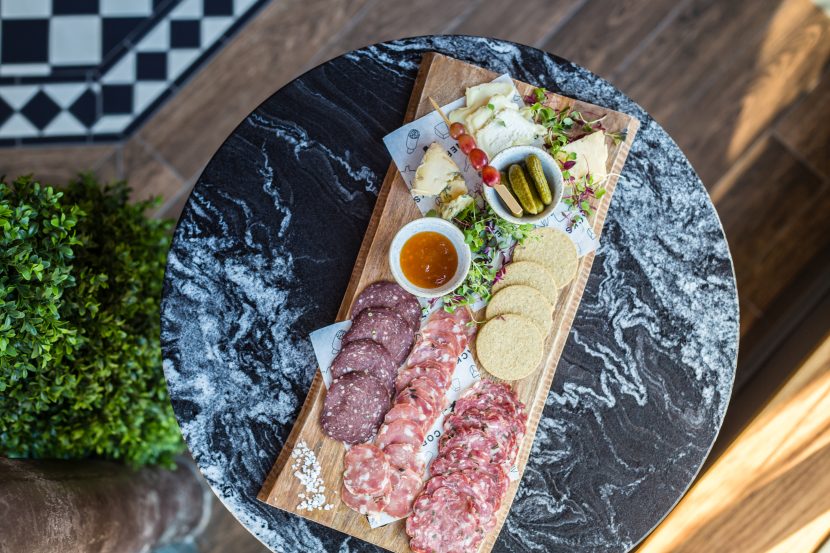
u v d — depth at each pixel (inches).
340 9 60.7
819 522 47.0
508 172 42.8
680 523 47.9
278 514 44.5
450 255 43.4
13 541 39.0
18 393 43.8
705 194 45.3
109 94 61.0
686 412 45.4
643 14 60.0
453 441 43.3
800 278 59.1
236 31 60.8
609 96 45.1
